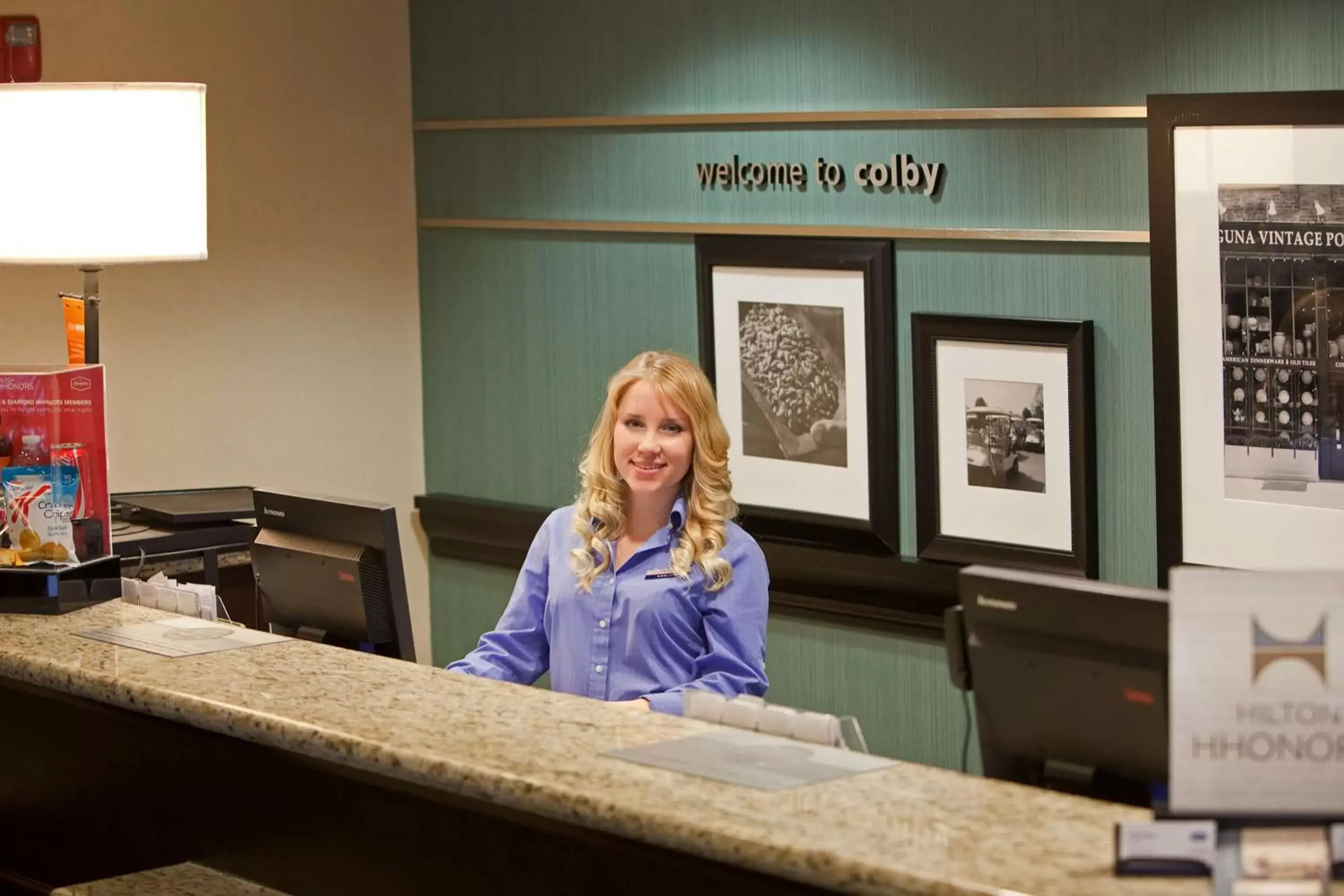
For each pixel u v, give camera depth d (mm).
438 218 6008
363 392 6039
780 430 5102
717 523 3424
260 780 2900
